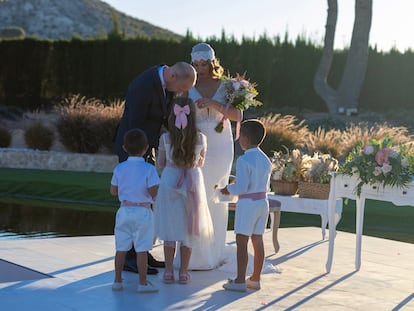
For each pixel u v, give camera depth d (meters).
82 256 6.72
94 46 29.88
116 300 5.09
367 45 27.64
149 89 5.95
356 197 6.46
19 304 4.89
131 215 5.22
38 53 30.16
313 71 29.94
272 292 5.58
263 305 5.12
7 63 30.27
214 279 5.93
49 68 30.17
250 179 5.47
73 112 19.64
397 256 7.69
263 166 5.52
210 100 6.28
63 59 30.12
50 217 11.74
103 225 10.98
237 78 6.47
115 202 13.97
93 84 29.95
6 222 11.02
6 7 88.38
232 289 5.53
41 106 30.17
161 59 29.48
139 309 4.86
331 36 27.75
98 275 5.91
